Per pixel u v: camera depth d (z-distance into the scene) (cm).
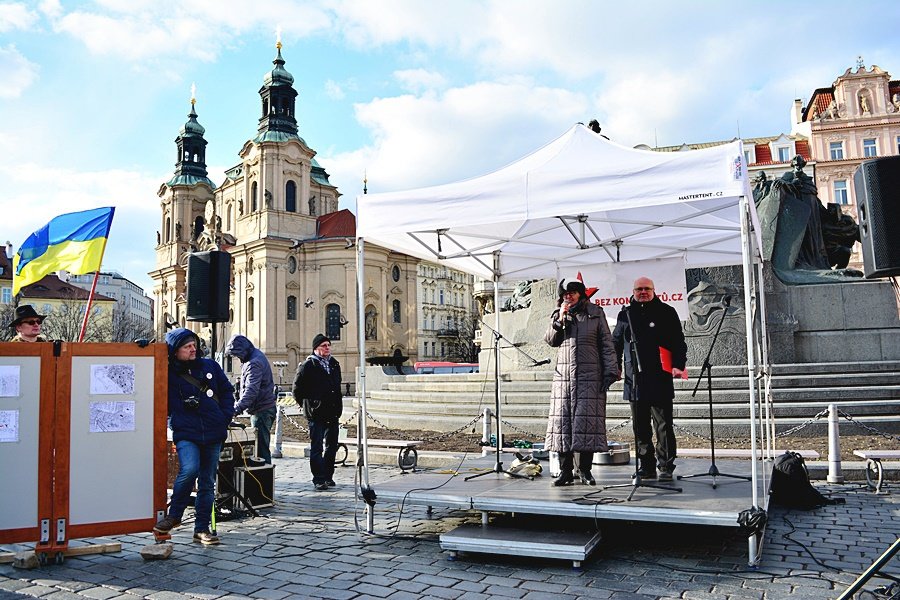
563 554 549
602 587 503
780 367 1342
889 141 5156
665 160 585
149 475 636
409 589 510
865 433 1137
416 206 686
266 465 836
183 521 766
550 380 1544
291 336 6306
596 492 634
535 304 1700
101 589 521
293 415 2308
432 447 1245
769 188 1605
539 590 500
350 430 1573
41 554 589
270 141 6391
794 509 754
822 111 5394
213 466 669
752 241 784
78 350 622
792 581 507
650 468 691
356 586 519
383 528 713
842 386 1266
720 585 501
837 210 1673
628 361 693
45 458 603
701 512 544
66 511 602
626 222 794
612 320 993
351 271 6325
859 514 725
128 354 639
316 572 557
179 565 584
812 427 1154
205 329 6975
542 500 597
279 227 6372
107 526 617
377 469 1129
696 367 1405
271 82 6606
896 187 440
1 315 5616
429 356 9044
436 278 9294
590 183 610
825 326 1437
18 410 600
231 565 582
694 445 1115
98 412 622
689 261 981
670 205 789
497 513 729
